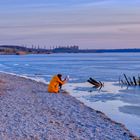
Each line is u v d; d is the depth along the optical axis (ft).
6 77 168.04
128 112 85.92
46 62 525.34
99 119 70.74
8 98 93.04
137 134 62.13
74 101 93.86
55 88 109.50
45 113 73.97
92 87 147.23
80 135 56.24
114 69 310.04
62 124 64.03
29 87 123.54
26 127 59.06
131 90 138.62
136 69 307.37
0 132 54.49
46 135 54.34
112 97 115.44
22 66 375.66
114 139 55.01
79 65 404.98
